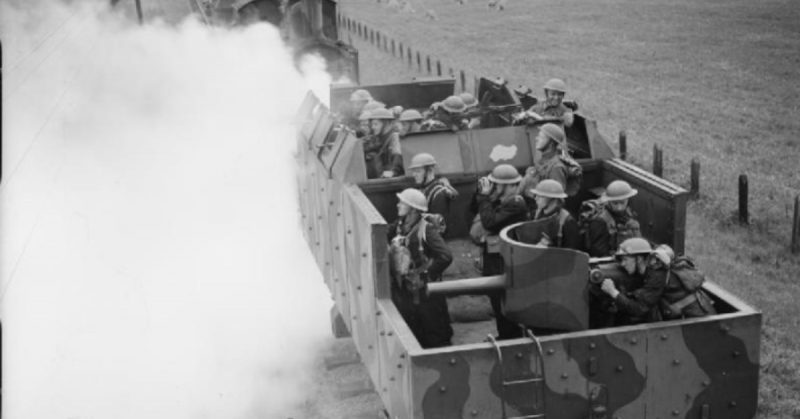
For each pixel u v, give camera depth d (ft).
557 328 21.86
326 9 79.10
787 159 64.34
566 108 36.32
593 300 22.91
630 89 92.38
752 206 53.98
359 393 32.24
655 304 21.79
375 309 24.26
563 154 29.01
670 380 21.04
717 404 21.34
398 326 22.03
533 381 20.42
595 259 23.06
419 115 34.40
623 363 20.76
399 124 34.47
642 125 76.89
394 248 24.36
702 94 88.38
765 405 30.14
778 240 48.29
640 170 28.96
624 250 22.11
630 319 22.38
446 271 29.50
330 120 35.29
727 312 22.24
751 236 49.19
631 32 129.08
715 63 103.86
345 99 44.70
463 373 20.21
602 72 102.01
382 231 23.77
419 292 23.94
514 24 144.87
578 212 31.53
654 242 27.12
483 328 26.58
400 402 21.76
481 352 20.20
